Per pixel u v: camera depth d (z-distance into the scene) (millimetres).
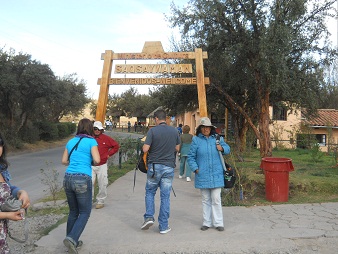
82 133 4832
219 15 9469
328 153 16422
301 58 9953
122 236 5207
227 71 11070
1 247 2648
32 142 27656
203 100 9461
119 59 9844
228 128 18484
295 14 8914
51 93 24938
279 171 7262
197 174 5430
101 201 7051
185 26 10250
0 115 23922
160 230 5305
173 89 14062
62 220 6219
